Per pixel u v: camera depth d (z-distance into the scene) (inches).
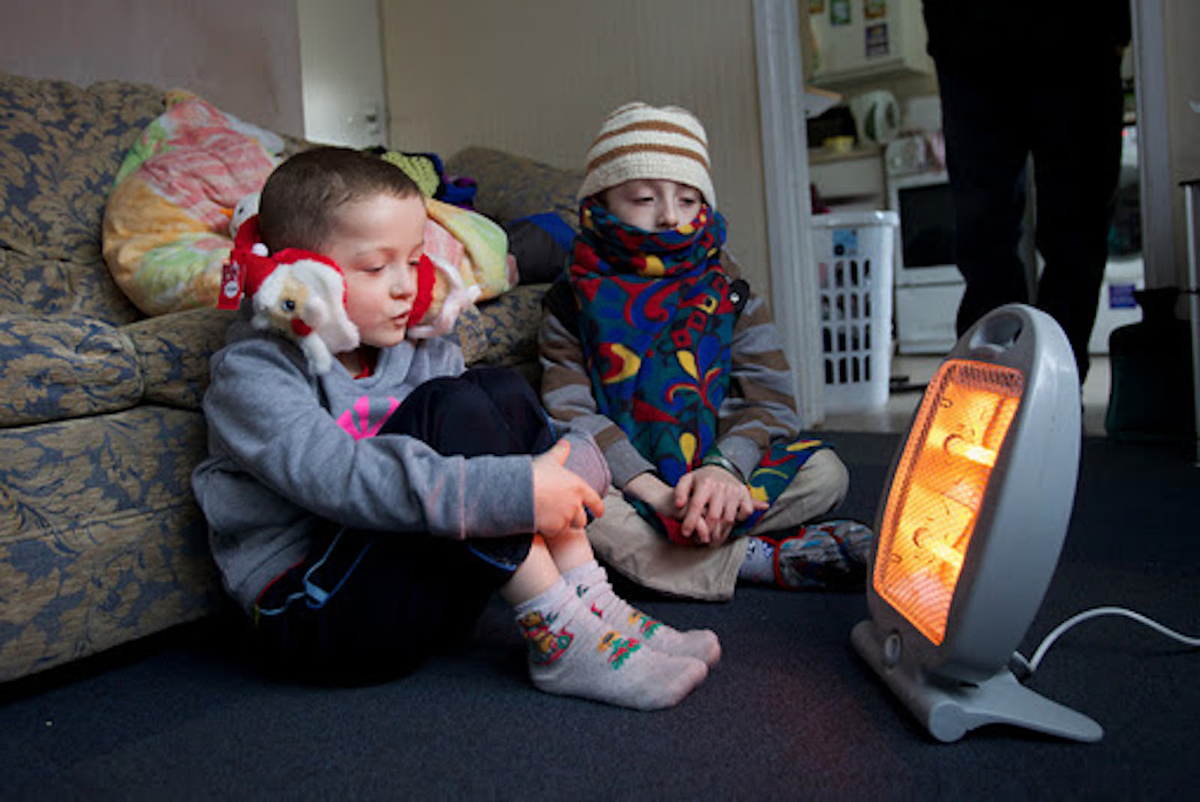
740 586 51.0
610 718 34.9
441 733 34.3
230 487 39.3
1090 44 89.0
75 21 86.2
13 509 38.2
